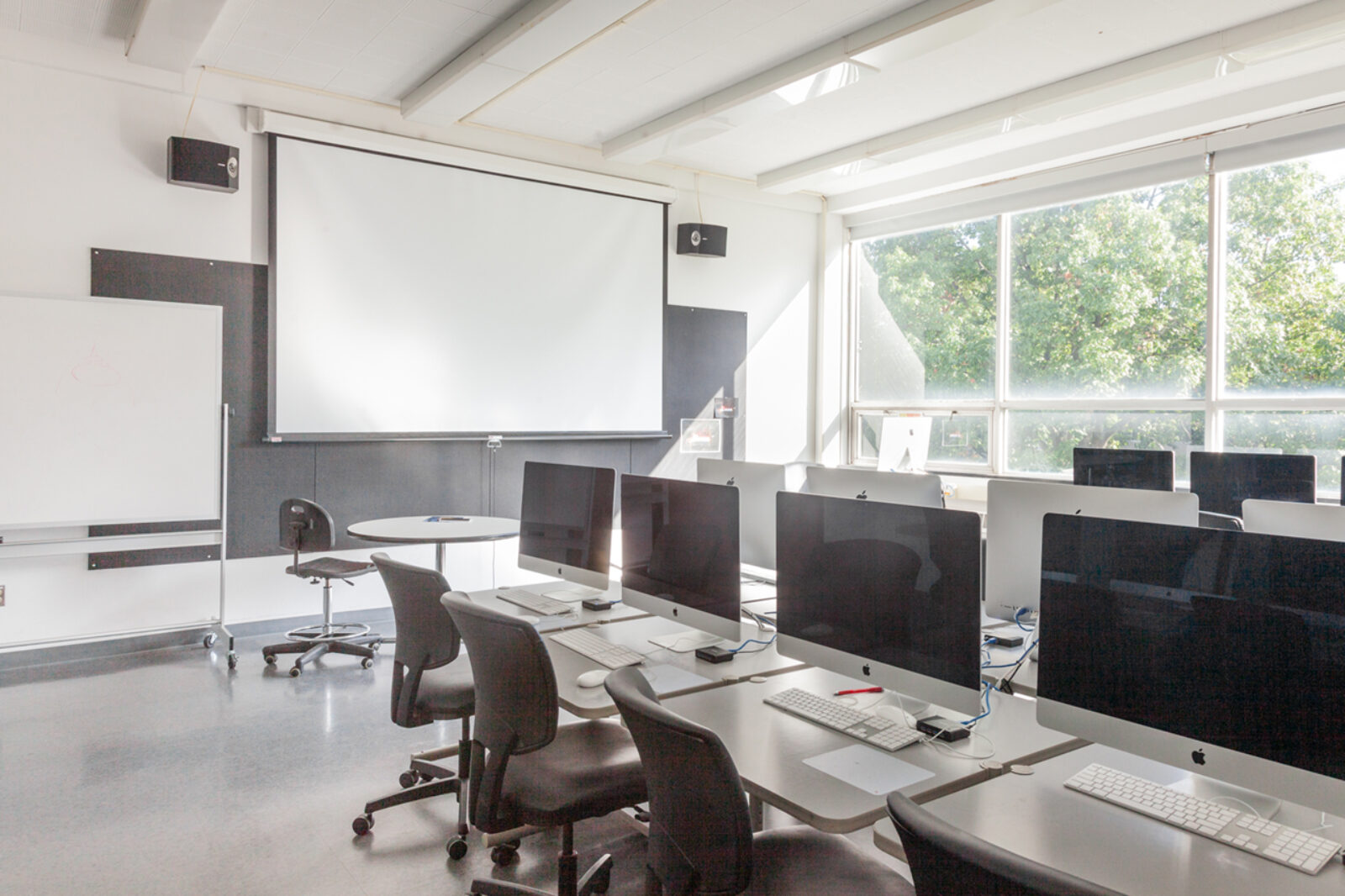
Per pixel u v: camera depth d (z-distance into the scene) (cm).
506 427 566
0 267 415
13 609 424
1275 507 222
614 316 612
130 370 424
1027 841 136
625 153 567
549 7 360
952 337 665
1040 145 564
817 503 207
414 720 251
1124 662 155
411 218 525
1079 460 432
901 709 195
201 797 284
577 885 219
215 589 473
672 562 246
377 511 521
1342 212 457
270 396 480
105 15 394
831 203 723
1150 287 542
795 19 390
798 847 170
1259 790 136
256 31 411
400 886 234
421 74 464
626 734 231
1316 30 369
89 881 232
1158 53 418
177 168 439
